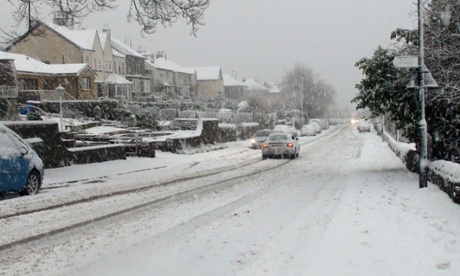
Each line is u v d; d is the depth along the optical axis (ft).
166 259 23.17
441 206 32.50
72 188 49.29
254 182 54.03
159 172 67.21
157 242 26.37
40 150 64.39
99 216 33.83
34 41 189.16
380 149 115.96
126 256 23.73
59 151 68.44
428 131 55.42
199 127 124.67
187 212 35.24
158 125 146.51
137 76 248.32
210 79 345.72
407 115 58.23
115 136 112.06
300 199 40.68
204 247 25.25
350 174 61.11
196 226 30.35
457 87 48.80
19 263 22.72
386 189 43.93
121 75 234.99
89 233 28.68
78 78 174.50
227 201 40.29
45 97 155.53
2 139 41.98
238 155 104.47
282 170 69.31
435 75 50.39
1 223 31.37
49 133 66.80
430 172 45.27
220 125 148.46
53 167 67.00
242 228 29.63
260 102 280.92
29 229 29.71
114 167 72.43
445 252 22.07
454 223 27.30
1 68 132.57
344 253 22.95
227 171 68.33
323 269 20.97
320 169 69.72
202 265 22.25
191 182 54.49
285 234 27.61
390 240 24.61
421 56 41.09
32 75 162.71
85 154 74.38
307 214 33.50
